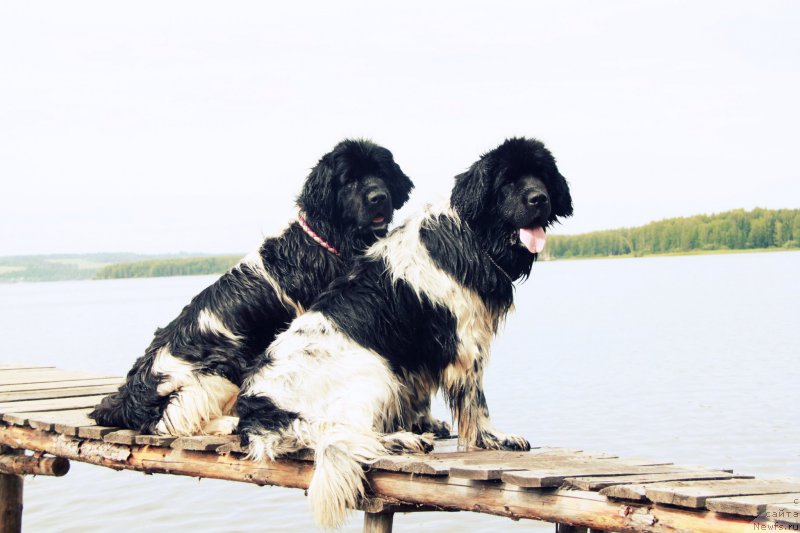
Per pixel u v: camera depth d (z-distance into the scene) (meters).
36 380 6.12
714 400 9.52
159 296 46.62
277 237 5.14
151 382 4.91
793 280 33.84
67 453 5.07
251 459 4.63
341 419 4.56
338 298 4.72
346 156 5.19
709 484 4.17
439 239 4.73
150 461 4.84
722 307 22.38
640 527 4.05
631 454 7.23
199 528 6.24
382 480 4.45
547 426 8.33
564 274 50.78
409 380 4.76
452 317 4.70
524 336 16.75
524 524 6.25
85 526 6.29
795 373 11.29
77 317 27.81
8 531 5.61
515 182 4.74
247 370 4.84
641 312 21.70
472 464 4.36
